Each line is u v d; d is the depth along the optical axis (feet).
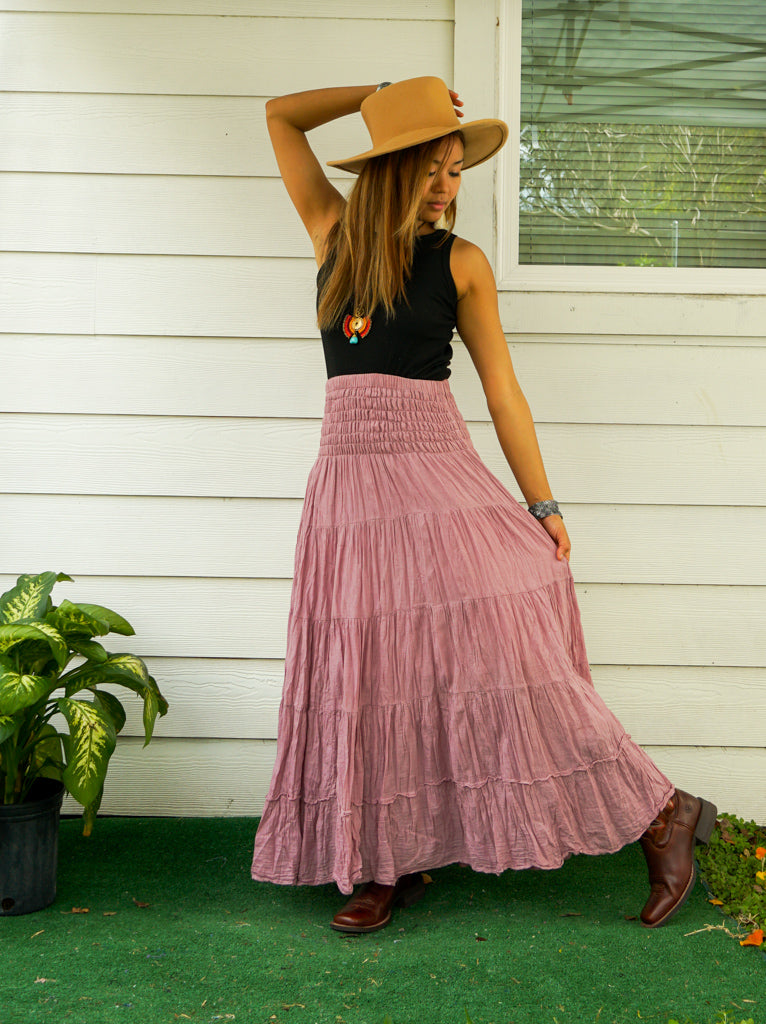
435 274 6.33
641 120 8.57
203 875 7.16
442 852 6.23
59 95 8.29
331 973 5.60
